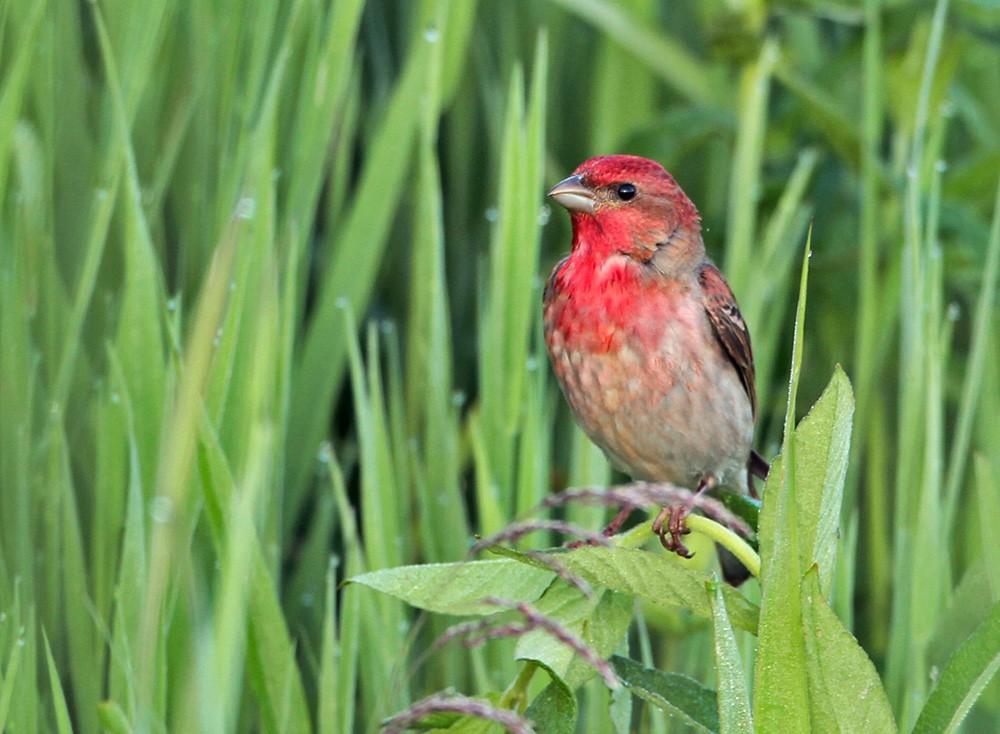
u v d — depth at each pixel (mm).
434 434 8008
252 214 7191
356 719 7711
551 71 10977
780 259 9156
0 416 6965
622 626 4637
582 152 11352
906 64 9883
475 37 10680
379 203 8523
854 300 10344
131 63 7402
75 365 7836
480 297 8750
